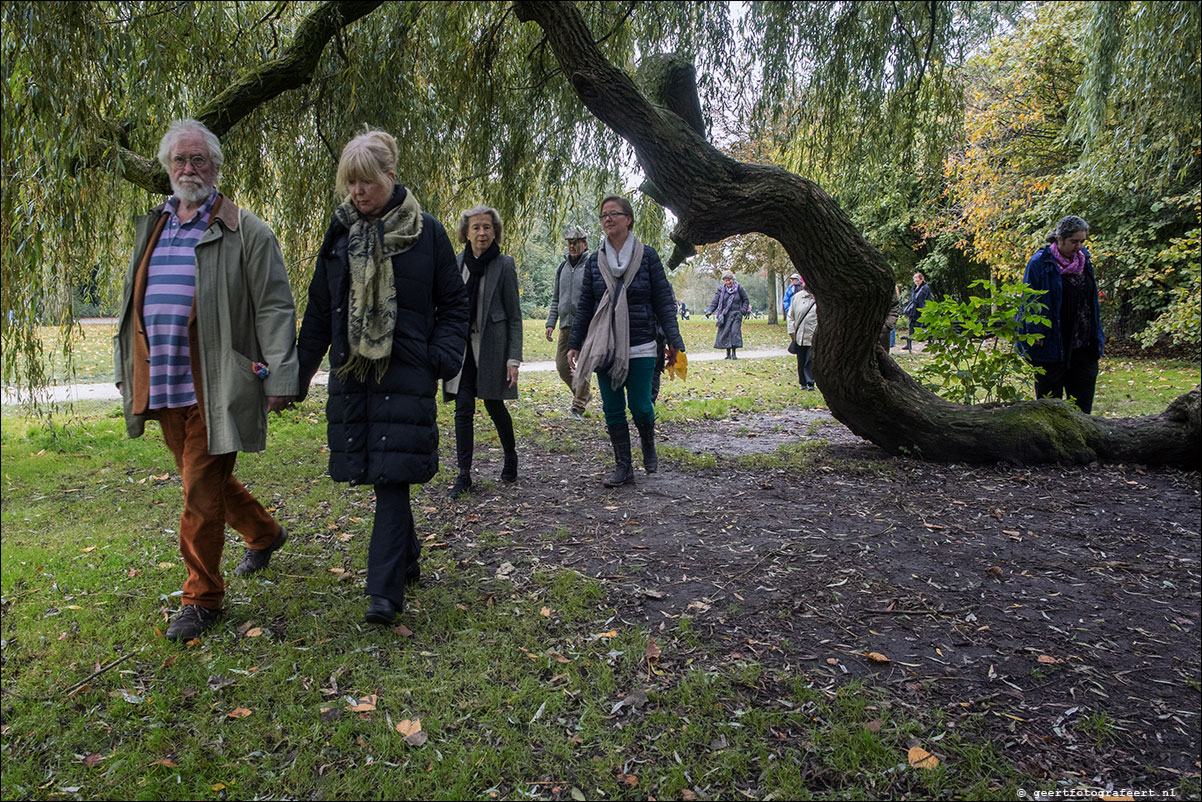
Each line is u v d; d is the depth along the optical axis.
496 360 4.79
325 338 3.00
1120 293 16.66
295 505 4.66
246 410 2.77
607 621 3.05
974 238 17.95
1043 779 2.14
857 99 6.93
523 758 2.20
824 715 2.41
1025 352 6.04
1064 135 14.73
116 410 8.27
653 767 2.17
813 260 5.30
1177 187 14.09
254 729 2.32
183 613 2.90
